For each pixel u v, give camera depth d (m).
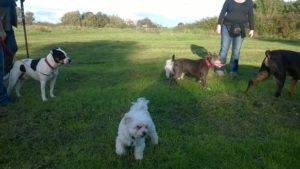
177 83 3.14
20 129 2.07
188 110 2.40
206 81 3.16
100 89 2.92
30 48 5.99
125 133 1.59
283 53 2.66
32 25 12.84
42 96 2.59
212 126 2.12
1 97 2.50
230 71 3.55
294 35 10.25
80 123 2.12
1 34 2.46
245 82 3.12
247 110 2.43
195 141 1.85
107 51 5.71
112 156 1.69
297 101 2.66
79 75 3.56
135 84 3.07
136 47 6.34
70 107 2.44
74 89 2.97
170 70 3.11
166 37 8.86
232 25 3.31
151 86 3.00
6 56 3.01
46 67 2.52
